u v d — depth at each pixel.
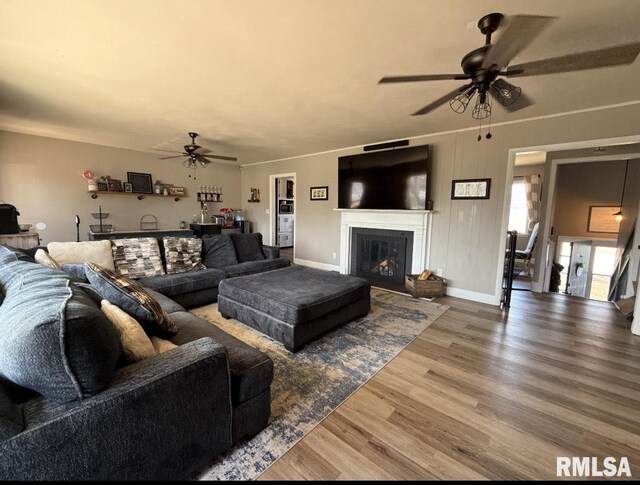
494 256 3.89
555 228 6.61
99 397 1.01
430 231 4.39
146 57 2.20
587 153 4.18
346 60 2.22
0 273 1.71
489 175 3.85
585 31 1.81
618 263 5.01
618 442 1.61
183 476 1.26
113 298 1.61
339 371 2.25
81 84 2.70
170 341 1.75
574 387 2.09
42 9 1.65
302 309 2.47
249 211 7.51
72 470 0.96
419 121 3.68
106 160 5.43
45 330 0.90
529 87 2.59
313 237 6.09
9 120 3.90
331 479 1.36
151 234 5.54
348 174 5.14
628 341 2.83
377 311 3.58
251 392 1.52
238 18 1.72
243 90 2.79
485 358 2.48
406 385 2.09
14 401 1.00
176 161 6.41
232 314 3.04
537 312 3.62
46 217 4.87
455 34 1.87
